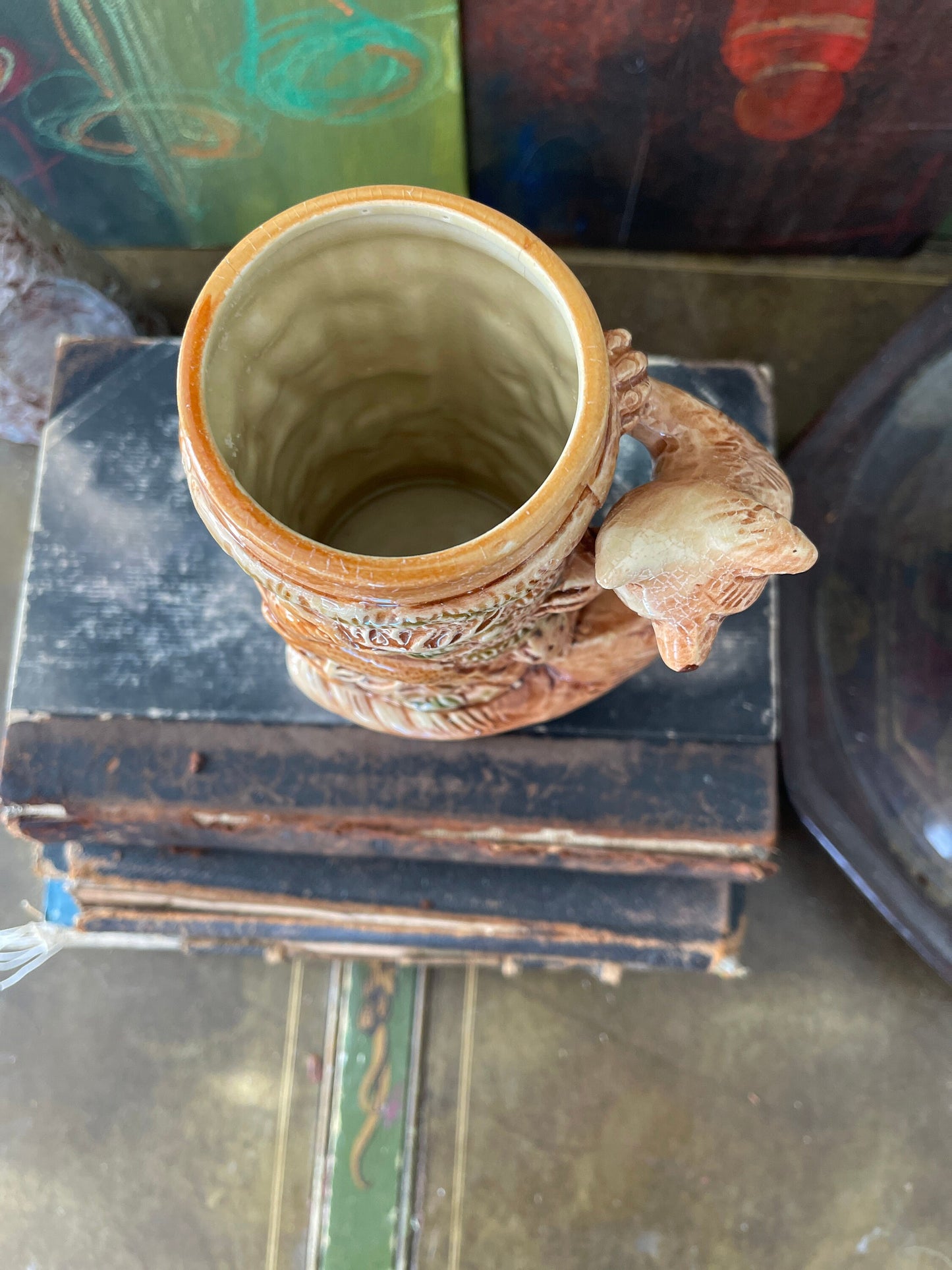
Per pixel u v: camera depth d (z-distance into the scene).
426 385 0.21
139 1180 0.39
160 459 0.30
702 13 0.32
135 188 0.41
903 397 0.32
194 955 0.41
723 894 0.31
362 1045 0.38
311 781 0.28
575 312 0.16
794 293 0.46
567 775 0.28
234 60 0.34
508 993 0.41
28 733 0.28
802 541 0.16
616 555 0.17
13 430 0.42
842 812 0.33
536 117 0.38
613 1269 0.38
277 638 0.28
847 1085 0.40
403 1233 0.38
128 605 0.29
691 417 0.19
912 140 0.37
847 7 0.31
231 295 0.16
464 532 0.24
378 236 0.17
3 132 0.37
